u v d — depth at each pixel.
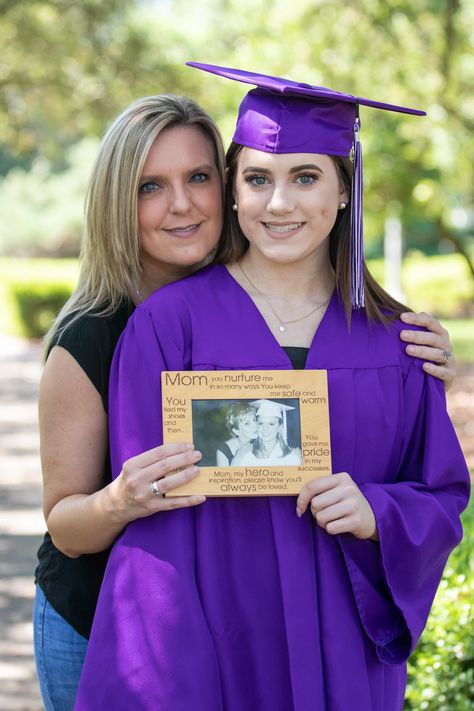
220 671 2.66
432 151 12.63
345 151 2.84
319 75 11.11
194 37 14.48
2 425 13.57
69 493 2.87
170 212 3.05
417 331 2.93
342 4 11.23
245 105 2.88
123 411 2.76
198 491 2.65
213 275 2.91
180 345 2.79
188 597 2.63
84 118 15.87
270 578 2.69
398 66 11.57
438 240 31.38
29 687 5.23
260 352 2.76
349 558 2.73
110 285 3.04
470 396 13.44
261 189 2.81
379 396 2.82
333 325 2.85
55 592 2.97
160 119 3.02
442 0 11.01
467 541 4.64
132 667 2.62
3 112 16.30
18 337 25.84
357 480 2.79
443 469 2.86
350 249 2.85
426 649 4.05
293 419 2.69
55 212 42.47
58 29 14.72
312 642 2.65
